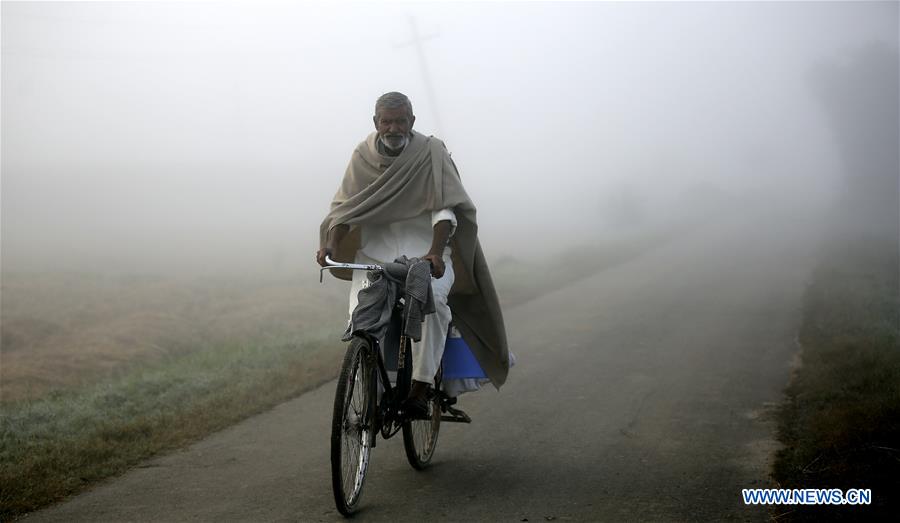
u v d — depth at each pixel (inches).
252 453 194.1
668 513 148.9
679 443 198.7
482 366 174.9
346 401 139.6
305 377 278.1
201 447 199.9
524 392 261.1
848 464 163.5
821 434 186.1
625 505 153.6
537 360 320.2
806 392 242.8
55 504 158.2
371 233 169.6
